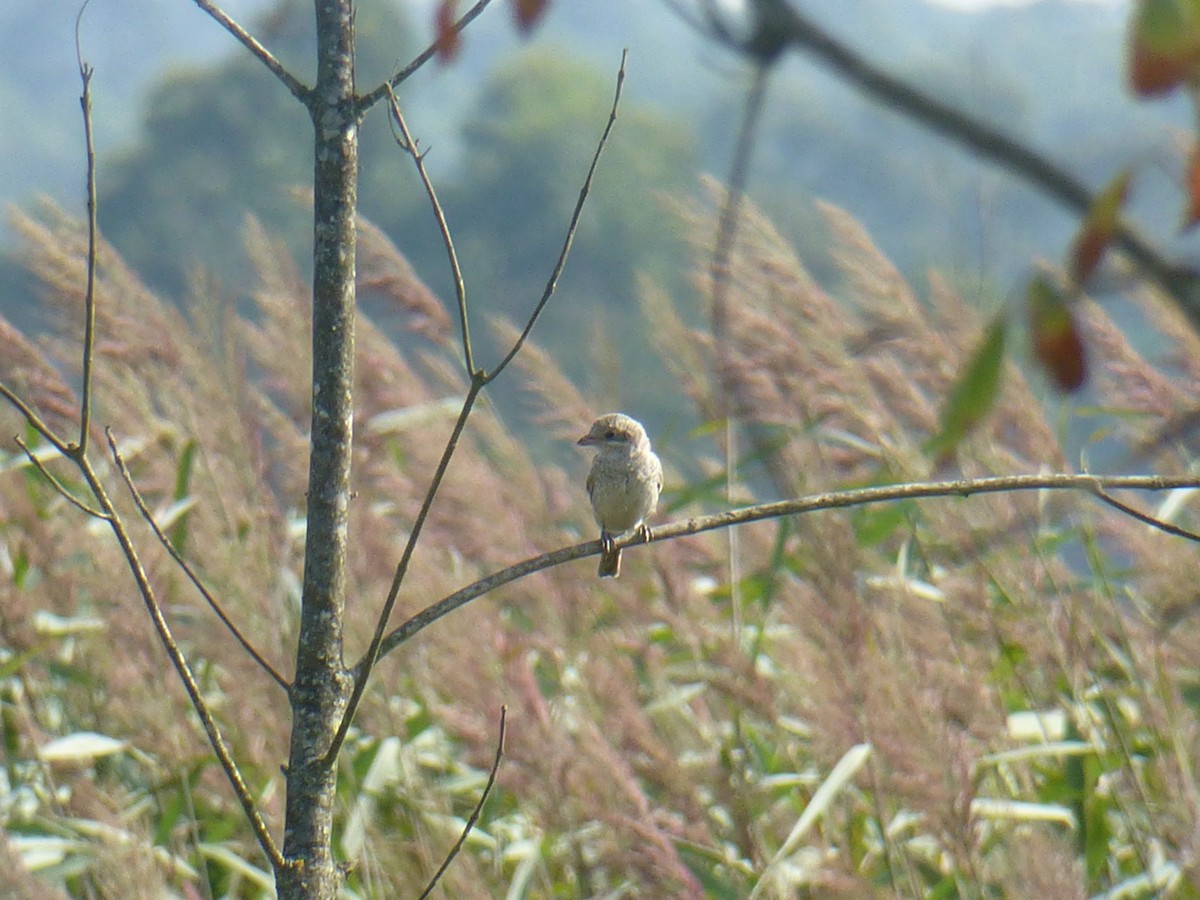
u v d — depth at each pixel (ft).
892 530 37.37
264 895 34.32
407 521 39.17
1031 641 34.68
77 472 41.34
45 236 40.73
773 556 33.68
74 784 32.83
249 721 34.88
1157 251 7.74
